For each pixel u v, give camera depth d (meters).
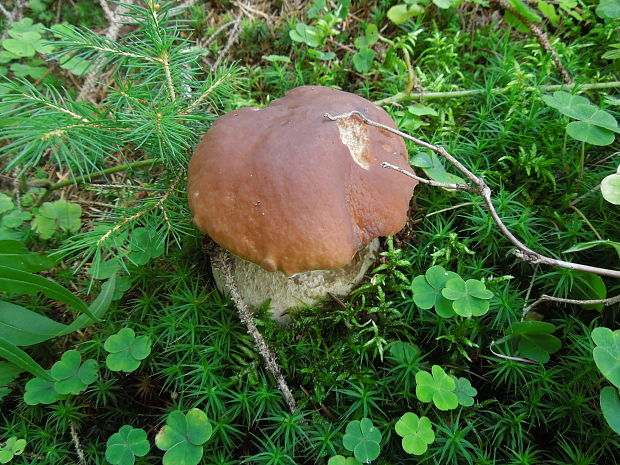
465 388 0.26
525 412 0.26
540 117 0.36
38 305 0.32
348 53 0.41
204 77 0.42
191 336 0.29
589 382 0.26
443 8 0.40
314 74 0.40
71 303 0.26
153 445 0.28
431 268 0.29
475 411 0.27
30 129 0.24
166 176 0.30
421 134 0.36
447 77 0.39
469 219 0.33
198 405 0.28
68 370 0.28
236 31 0.44
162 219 0.28
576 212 0.32
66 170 0.39
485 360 0.29
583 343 0.26
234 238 0.24
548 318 0.30
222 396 0.28
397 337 0.29
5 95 0.24
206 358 0.29
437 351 0.30
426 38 0.41
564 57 0.39
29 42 0.40
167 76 0.27
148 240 0.31
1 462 0.25
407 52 0.38
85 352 0.30
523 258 0.26
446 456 0.25
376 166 0.26
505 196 0.33
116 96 0.26
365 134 0.27
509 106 0.36
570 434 0.26
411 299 0.29
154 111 0.25
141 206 0.28
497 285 0.30
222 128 0.26
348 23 0.44
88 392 0.29
